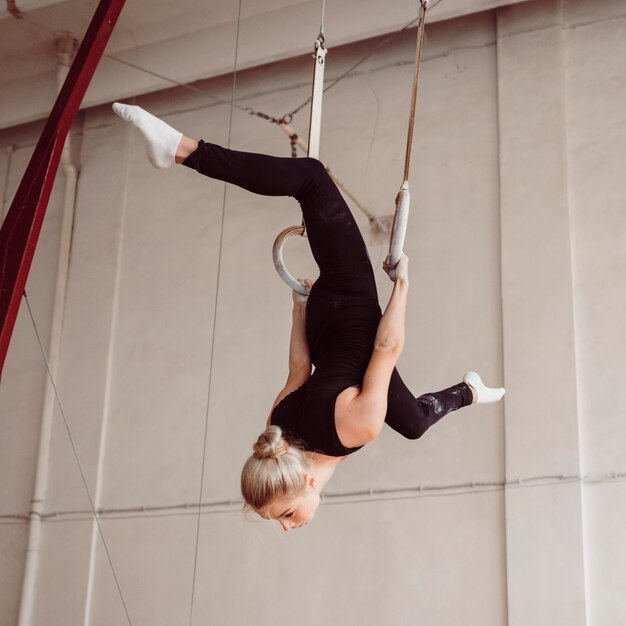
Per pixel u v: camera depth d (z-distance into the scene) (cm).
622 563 647
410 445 732
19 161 980
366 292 356
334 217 352
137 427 827
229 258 850
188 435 807
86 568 795
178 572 767
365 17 837
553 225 741
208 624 742
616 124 756
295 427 342
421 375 742
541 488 678
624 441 674
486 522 691
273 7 877
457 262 764
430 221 784
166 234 885
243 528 761
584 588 645
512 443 696
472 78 817
